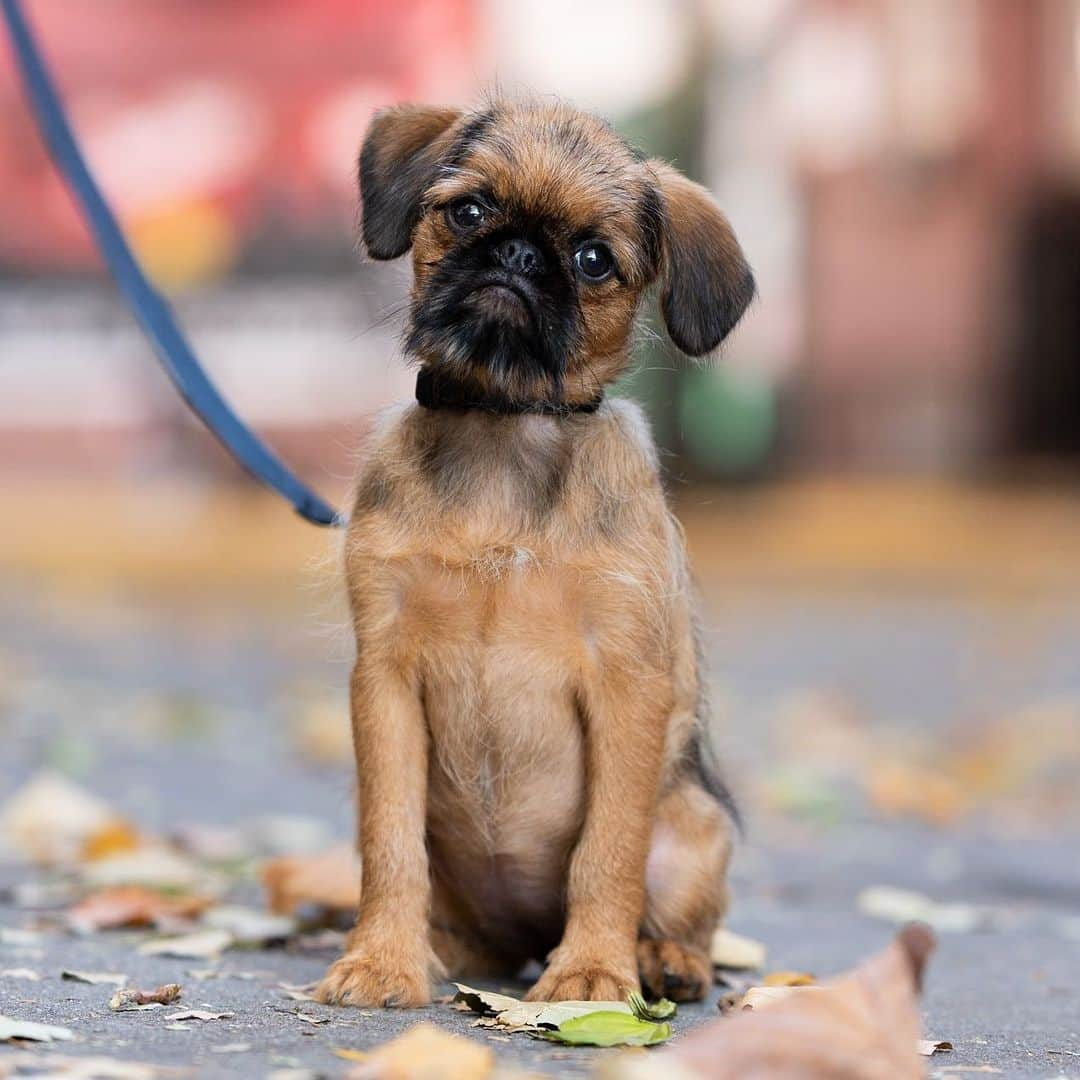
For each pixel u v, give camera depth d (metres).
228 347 20.33
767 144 21.70
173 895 5.43
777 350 22.36
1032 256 23.25
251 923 4.95
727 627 15.26
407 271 4.69
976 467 23.52
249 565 18.12
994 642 14.49
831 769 9.23
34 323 20.95
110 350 21.00
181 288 20.36
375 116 4.80
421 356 4.25
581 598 4.10
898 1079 2.83
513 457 4.19
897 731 10.30
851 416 23.02
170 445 21.27
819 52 21.77
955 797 8.34
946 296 22.75
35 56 5.38
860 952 5.08
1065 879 6.62
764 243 21.98
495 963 4.68
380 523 4.17
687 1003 4.27
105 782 7.96
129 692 10.81
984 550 19.91
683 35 21.06
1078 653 13.85
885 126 22.12
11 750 8.66
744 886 6.39
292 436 20.25
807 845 7.33
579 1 20.83
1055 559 19.48
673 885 4.41
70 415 21.11
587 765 4.18
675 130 21.14
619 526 4.16
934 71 22.17
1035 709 10.96
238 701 10.73
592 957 3.99
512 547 4.09
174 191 20.44
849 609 16.48
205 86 20.47
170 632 14.02
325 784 8.18
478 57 20.69
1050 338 23.78
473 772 4.23
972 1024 4.02
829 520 21.66
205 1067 3.09
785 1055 2.83
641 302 4.56
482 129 4.44
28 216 20.72
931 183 22.45
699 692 4.67
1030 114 22.42
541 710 4.16
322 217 20.34
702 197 4.70
